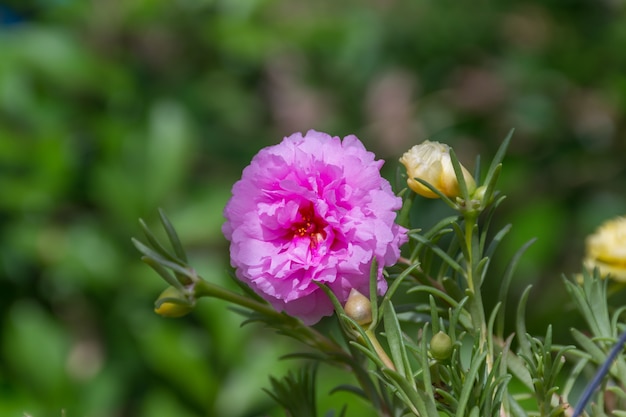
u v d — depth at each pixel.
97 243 0.82
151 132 0.84
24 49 0.85
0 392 0.74
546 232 0.84
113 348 0.82
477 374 0.40
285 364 0.75
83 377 0.80
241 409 0.74
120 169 0.83
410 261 0.43
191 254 0.86
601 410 0.42
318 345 0.44
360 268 0.40
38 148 0.81
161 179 0.83
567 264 0.88
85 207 0.84
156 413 0.76
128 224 0.82
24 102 0.85
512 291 0.85
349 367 0.44
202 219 0.83
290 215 0.40
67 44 0.86
